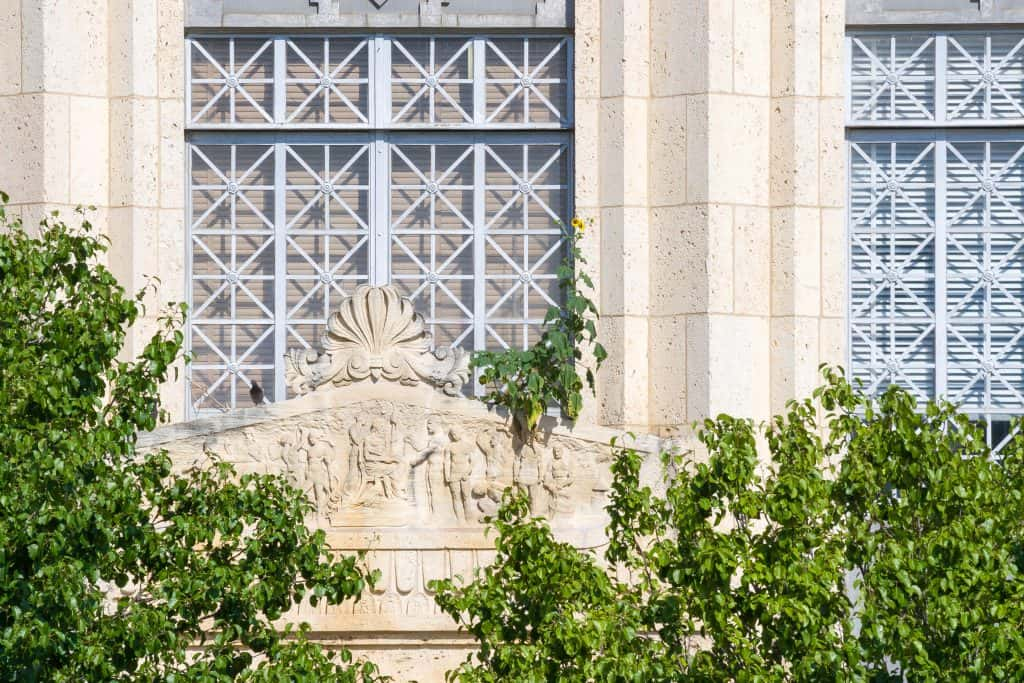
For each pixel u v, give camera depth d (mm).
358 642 36312
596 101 40031
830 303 39531
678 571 28781
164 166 39844
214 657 29719
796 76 39562
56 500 27906
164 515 30172
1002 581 28328
